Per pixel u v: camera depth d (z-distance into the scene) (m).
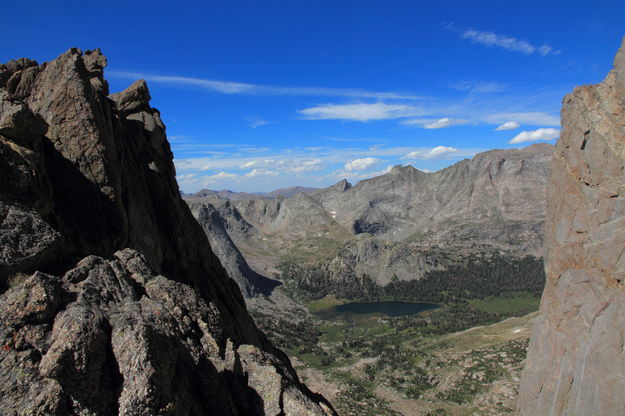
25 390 11.65
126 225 25.73
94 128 24.89
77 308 14.27
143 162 35.41
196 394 15.59
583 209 42.88
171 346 15.19
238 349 20.52
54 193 22.56
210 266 38.75
